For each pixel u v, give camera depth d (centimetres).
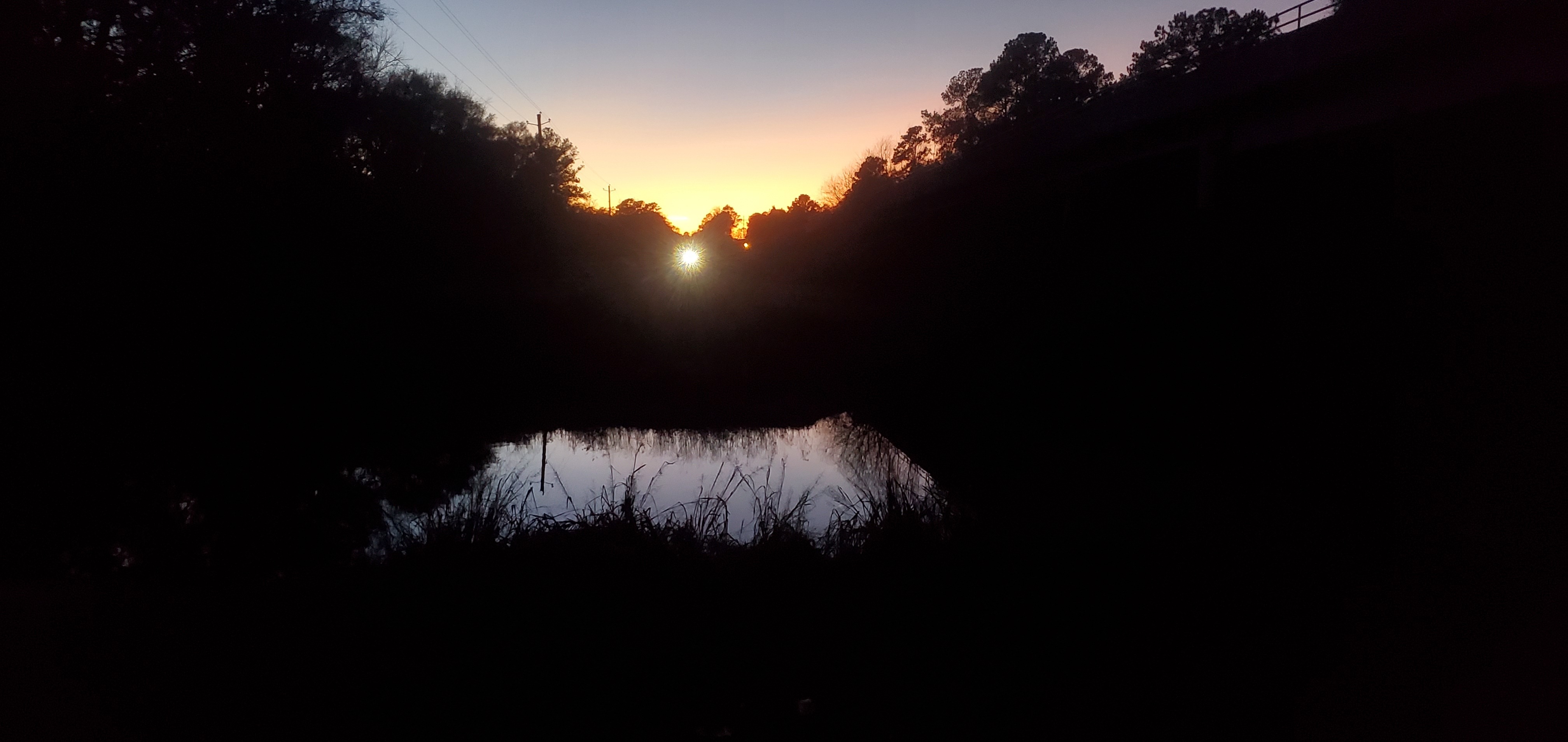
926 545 604
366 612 505
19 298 1608
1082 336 2295
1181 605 545
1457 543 696
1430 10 1619
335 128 2239
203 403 1562
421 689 441
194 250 1844
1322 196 2397
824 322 2888
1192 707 437
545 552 569
